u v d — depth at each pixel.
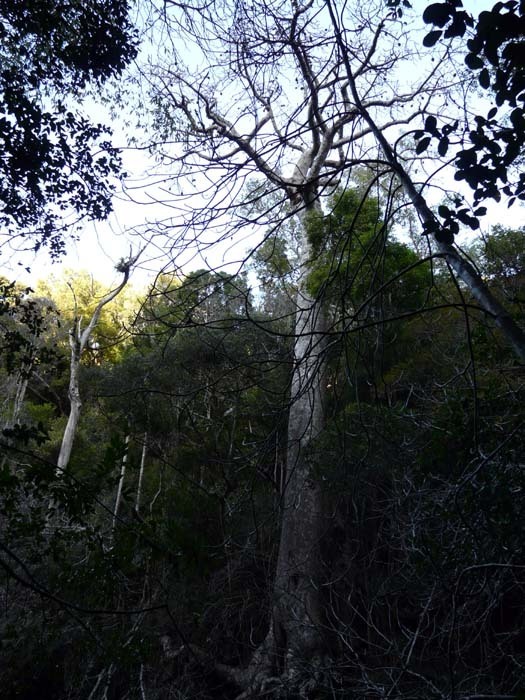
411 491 7.28
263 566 12.23
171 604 11.52
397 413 7.50
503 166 3.87
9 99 7.47
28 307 6.42
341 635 7.30
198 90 5.64
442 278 13.55
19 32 7.98
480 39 3.53
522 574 6.19
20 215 7.66
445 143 3.91
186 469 15.94
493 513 5.16
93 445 21.75
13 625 7.25
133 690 10.41
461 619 6.51
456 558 5.58
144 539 4.63
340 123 5.84
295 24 4.63
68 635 7.85
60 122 7.63
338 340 4.25
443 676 6.03
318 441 10.07
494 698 3.30
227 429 13.69
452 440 6.59
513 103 3.84
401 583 7.69
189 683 11.12
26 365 6.38
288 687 8.51
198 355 13.51
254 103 4.86
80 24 7.94
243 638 12.98
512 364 7.43
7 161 7.52
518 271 9.72
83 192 7.86
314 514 11.09
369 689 6.18
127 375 17.12
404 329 11.95
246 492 5.95
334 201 12.30
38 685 8.70
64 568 5.12
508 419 6.59
